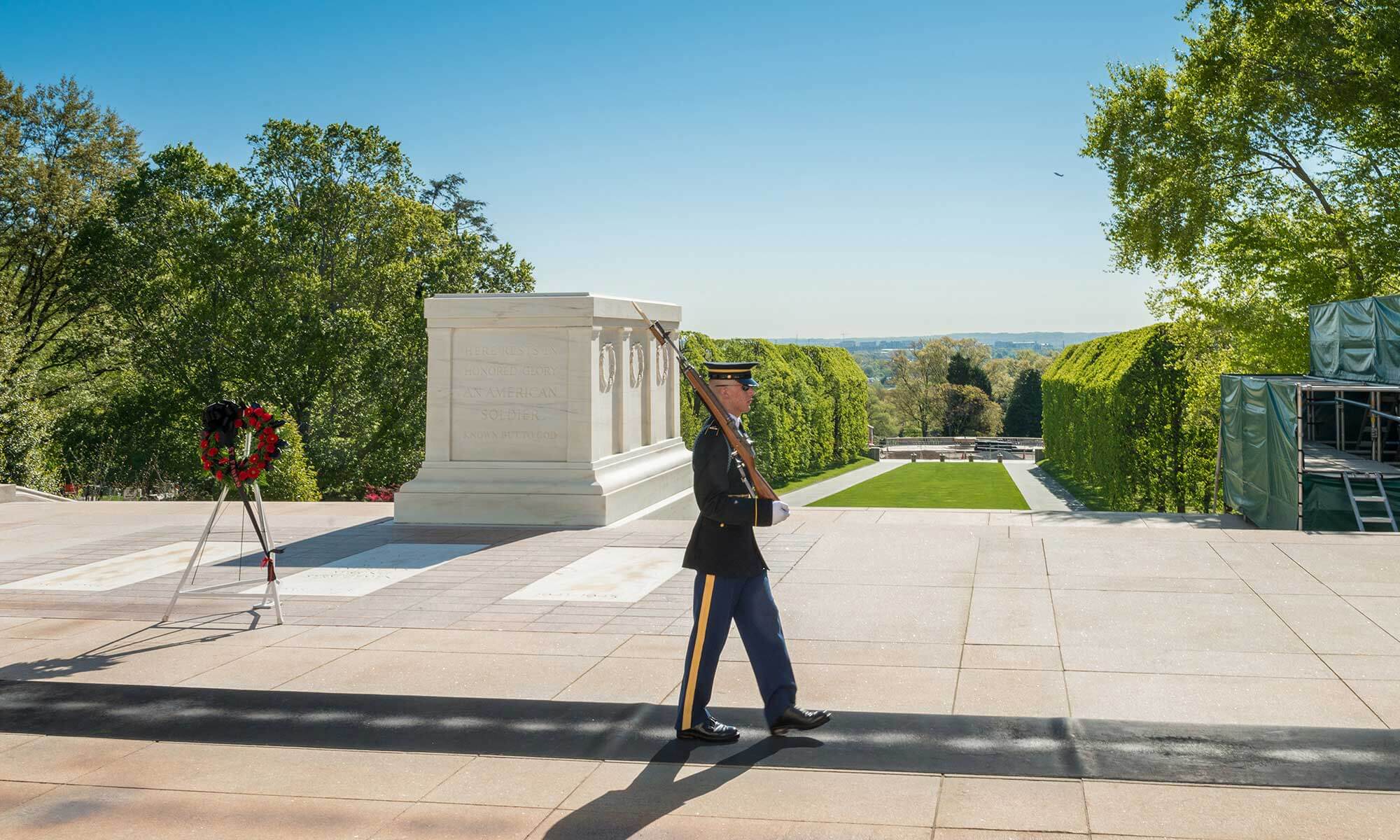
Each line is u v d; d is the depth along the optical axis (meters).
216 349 35.81
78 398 40.53
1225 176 27.97
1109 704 5.08
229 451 7.25
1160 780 4.11
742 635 4.80
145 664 6.21
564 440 11.51
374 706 5.30
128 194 38.44
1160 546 9.33
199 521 12.79
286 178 37.62
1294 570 8.18
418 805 4.05
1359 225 26.50
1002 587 7.80
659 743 4.69
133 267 38.16
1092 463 45.53
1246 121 26.77
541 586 8.27
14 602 8.16
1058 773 4.21
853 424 75.31
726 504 4.67
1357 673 5.51
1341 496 13.28
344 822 3.90
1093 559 8.77
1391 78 23.25
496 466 11.60
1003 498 44.16
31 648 6.65
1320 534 9.95
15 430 30.48
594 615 7.24
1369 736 4.55
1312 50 23.42
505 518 11.45
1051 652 6.02
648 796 4.08
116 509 14.19
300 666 6.11
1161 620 6.73
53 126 43.56
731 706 5.20
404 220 38.56
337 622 7.21
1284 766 4.23
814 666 5.83
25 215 41.22
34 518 13.39
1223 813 3.79
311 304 36.09
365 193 37.56
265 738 4.87
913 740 4.63
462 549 10.06
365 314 35.62
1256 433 15.67
